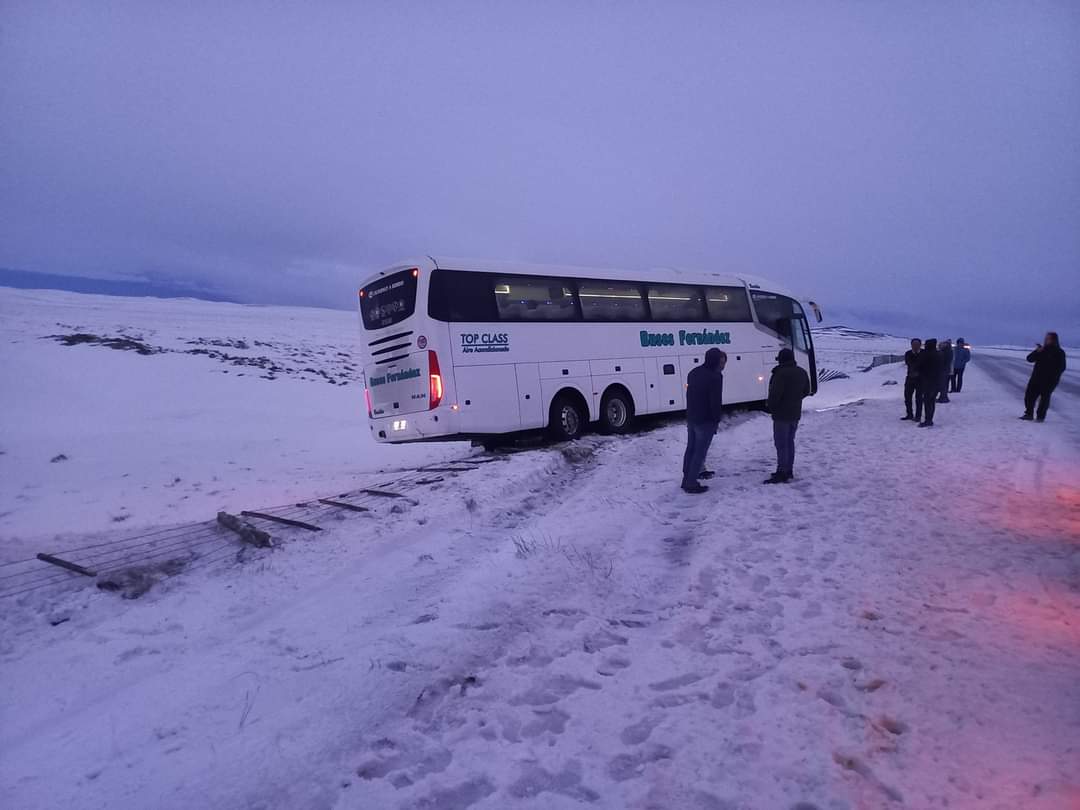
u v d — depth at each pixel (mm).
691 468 9258
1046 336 15234
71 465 14109
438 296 12023
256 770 3344
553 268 13773
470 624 5070
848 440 13523
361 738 3605
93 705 4305
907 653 4230
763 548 6547
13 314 41281
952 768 3062
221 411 21406
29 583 7016
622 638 4738
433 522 8148
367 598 5789
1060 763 3051
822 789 2971
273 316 67562
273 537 7859
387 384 12664
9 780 3420
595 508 8750
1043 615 4766
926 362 14641
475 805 2994
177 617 5746
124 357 27047
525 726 3641
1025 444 12336
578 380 13766
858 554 6234
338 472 14609
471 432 12102
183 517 10461
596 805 2951
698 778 3094
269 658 4684
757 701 3727
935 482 9281
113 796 3205
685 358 15930
